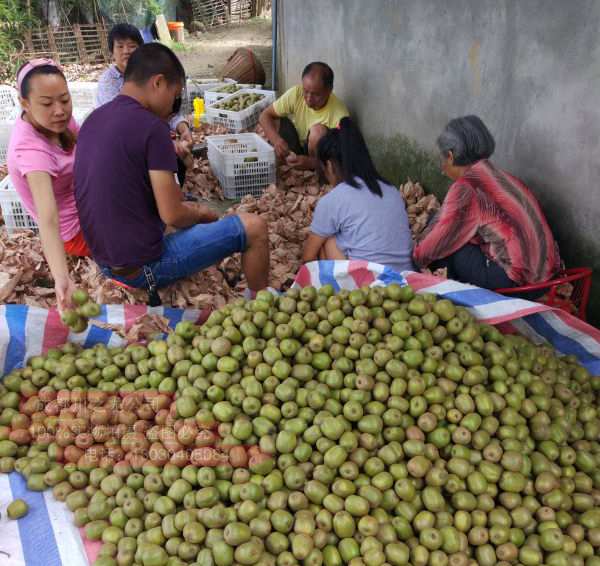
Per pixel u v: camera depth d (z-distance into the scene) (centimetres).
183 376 278
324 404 261
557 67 343
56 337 313
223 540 217
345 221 362
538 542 227
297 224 490
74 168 328
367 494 229
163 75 317
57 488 248
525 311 296
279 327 285
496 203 340
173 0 1495
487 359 282
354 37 594
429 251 358
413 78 498
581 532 230
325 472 236
